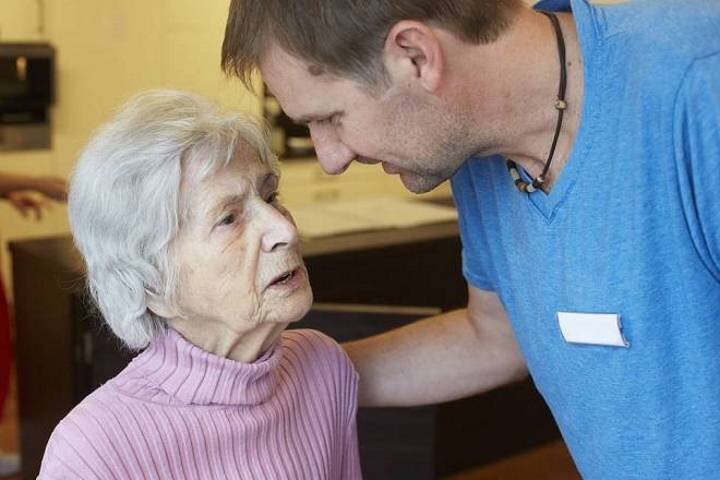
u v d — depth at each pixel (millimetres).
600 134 1254
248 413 1364
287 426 1437
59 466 1252
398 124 1241
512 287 1494
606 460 1415
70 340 2809
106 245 1279
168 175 1244
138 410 1303
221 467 1347
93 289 1334
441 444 3525
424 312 2211
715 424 1297
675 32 1229
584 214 1299
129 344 1348
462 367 1708
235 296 1298
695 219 1210
